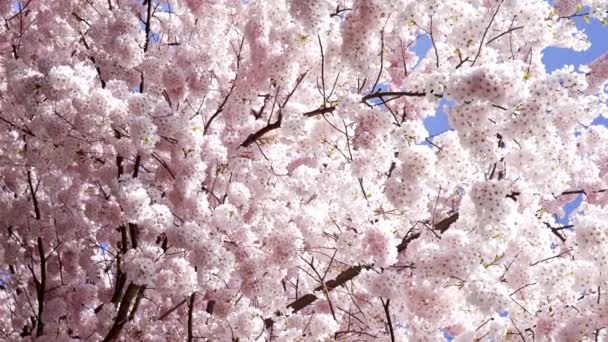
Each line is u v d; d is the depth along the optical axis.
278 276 4.70
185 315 5.65
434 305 4.38
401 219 5.17
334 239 4.86
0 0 5.95
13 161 5.54
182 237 4.14
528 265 4.50
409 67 6.13
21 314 6.29
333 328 4.92
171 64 5.25
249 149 5.30
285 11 4.62
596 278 4.14
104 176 5.22
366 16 3.71
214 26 5.62
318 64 4.76
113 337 5.12
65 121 4.52
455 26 3.83
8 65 4.90
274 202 5.18
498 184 3.49
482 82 3.06
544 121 3.25
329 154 4.68
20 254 5.86
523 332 4.52
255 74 4.82
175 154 4.56
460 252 3.89
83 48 5.74
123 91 4.45
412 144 3.64
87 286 5.80
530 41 4.10
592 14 4.11
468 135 3.30
